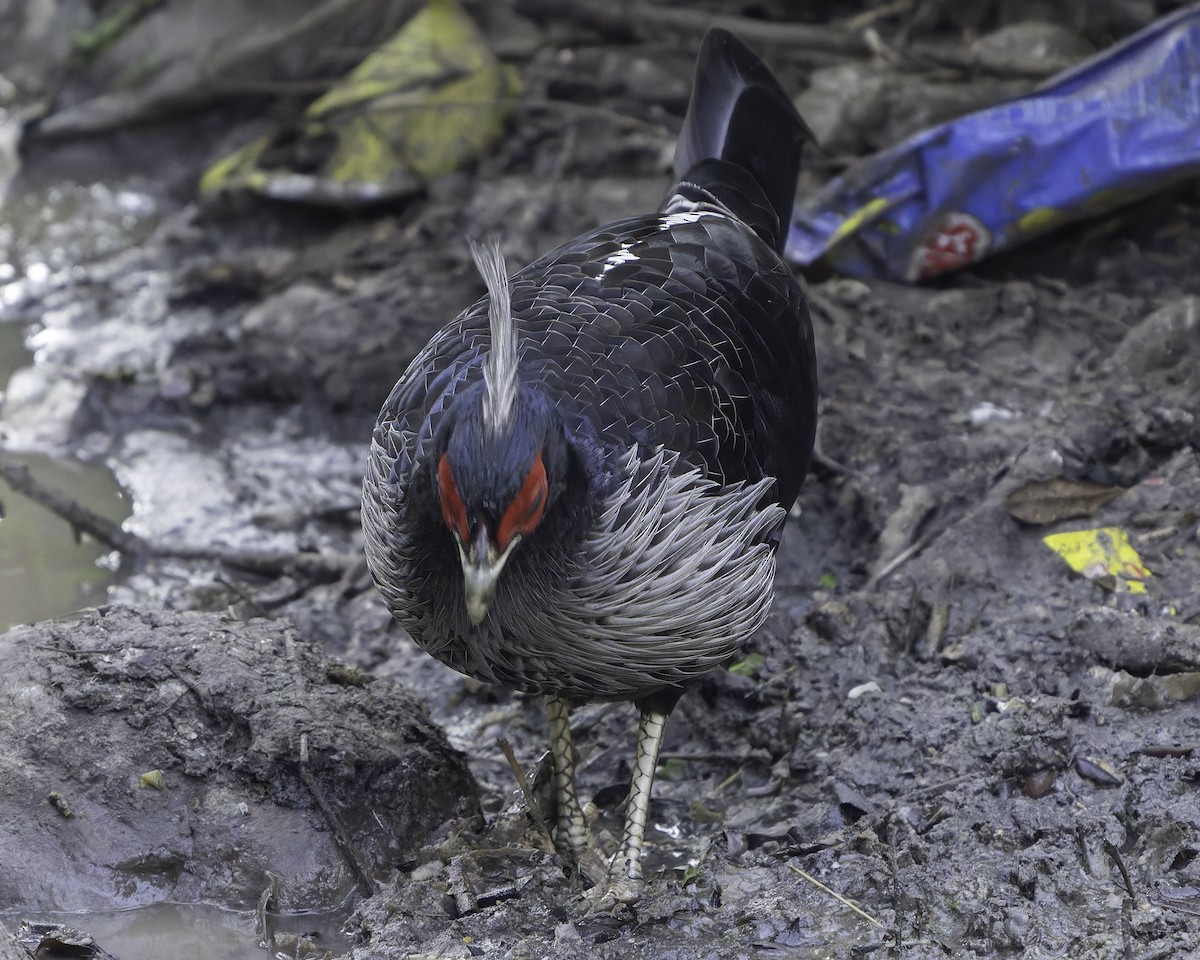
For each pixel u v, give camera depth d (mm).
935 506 11602
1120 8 16234
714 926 8094
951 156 13773
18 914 8320
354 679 9586
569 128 17031
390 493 7781
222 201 16797
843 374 13180
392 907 8297
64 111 18844
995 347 13305
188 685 9102
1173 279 13820
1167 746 8922
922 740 9367
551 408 7465
